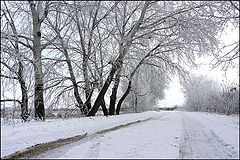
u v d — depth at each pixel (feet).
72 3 39.29
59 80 48.93
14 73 33.37
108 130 32.60
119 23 56.39
